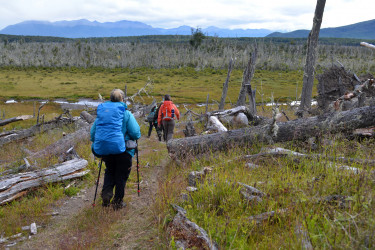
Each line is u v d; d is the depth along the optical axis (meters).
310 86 13.62
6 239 3.86
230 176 4.40
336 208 3.10
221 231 3.02
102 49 189.12
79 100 56.53
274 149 5.61
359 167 4.21
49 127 14.81
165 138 9.70
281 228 3.05
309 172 4.40
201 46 191.62
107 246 3.45
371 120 5.59
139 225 3.86
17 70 130.25
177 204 4.00
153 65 146.62
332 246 2.42
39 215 4.54
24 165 6.82
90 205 4.81
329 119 5.88
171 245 3.01
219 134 6.45
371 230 2.44
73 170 6.09
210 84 79.38
